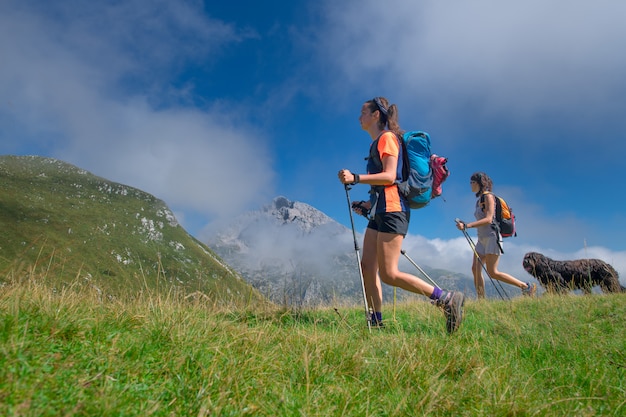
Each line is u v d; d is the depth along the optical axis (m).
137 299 4.25
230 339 3.58
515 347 4.30
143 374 2.55
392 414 2.47
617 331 5.14
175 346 3.05
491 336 4.83
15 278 3.83
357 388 2.84
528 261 10.16
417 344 3.86
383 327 5.45
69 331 2.92
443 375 3.35
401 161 5.37
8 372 2.03
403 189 5.25
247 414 2.22
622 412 2.75
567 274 9.73
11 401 1.81
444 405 2.62
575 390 3.17
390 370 3.13
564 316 5.98
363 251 5.93
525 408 2.61
